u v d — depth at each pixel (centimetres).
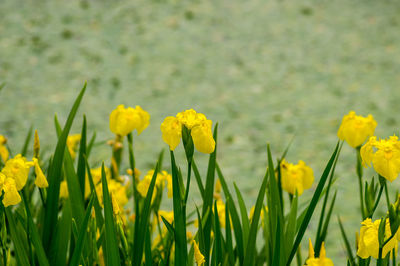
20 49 950
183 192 171
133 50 964
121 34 1040
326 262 132
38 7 1166
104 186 147
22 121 666
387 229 139
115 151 237
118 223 169
